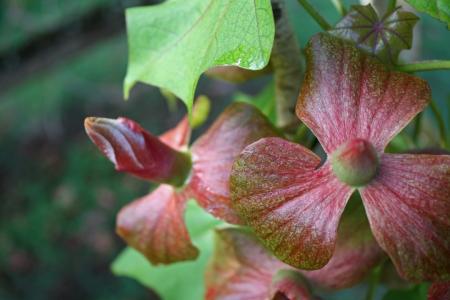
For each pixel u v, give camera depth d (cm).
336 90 32
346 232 35
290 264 31
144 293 139
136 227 41
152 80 38
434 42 100
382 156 31
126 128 38
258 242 38
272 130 37
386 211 30
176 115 148
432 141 47
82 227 148
